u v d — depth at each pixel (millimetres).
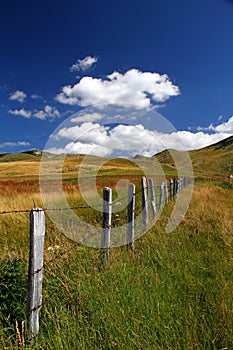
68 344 2916
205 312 3588
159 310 3482
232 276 4441
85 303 3646
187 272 4602
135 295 3760
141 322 3191
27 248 5969
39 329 3141
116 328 3131
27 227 7898
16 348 2748
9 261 4020
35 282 2949
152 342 2992
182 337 3041
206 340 3023
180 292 3982
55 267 4348
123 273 4398
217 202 12375
